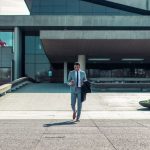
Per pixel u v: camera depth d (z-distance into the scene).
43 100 20.81
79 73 12.27
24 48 43.47
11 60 41.72
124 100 20.62
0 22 38.66
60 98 21.69
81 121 11.98
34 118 13.27
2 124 11.05
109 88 26.97
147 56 39.94
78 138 8.22
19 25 38.59
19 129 9.80
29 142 7.69
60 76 45.03
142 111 15.95
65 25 38.12
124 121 11.91
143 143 7.56
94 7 43.19
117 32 29.86
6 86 24.09
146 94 23.66
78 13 43.03
